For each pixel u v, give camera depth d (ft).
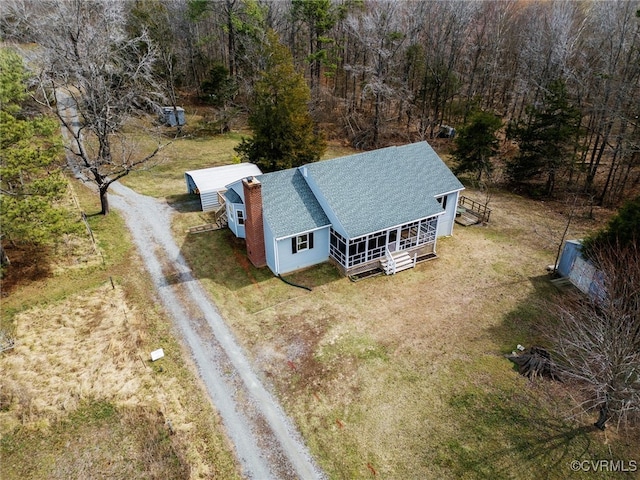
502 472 44.37
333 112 173.17
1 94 84.38
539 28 153.69
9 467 45.75
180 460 45.65
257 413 51.08
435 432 48.75
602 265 58.23
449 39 159.02
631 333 45.29
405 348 60.90
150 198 105.91
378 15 136.87
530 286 74.23
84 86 104.53
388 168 85.51
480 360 58.70
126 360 58.34
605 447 46.85
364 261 78.48
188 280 75.66
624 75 108.27
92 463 46.09
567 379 54.19
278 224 73.77
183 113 163.32
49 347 60.44
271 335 63.26
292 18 155.12
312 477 44.24
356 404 52.26
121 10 130.31
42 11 130.72
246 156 122.52
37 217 68.23
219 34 190.39
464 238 90.79
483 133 112.06
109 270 77.71
